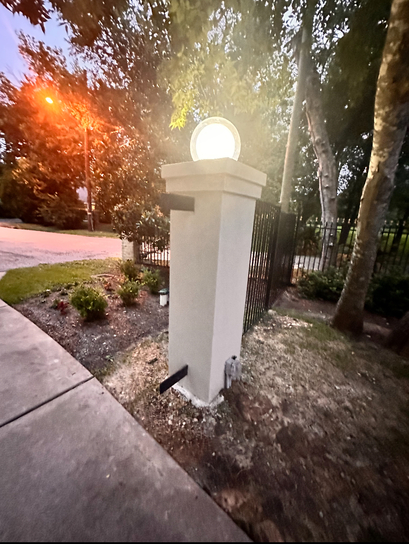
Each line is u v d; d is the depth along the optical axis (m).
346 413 1.96
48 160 15.25
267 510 1.28
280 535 1.18
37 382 2.11
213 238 1.60
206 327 1.79
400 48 2.38
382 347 3.01
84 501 1.25
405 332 2.89
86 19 3.94
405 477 1.48
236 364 2.07
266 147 6.09
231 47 3.52
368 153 9.73
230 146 1.70
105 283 5.02
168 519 1.20
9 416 1.74
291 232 5.38
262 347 2.91
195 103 4.29
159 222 5.57
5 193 17.11
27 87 13.29
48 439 1.58
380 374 2.49
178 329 1.97
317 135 6.27
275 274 4.32
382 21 4.27
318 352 2.86
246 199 1.83
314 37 5.13
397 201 9.08
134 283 4.45
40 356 2.48
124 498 1.28
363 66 5.07
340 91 6.80
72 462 1.44
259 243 3.06
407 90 2.45
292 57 5.02
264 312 3.95
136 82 5.11
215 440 1.67
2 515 1.18
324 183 6.48
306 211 11.52
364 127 8.30
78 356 2.59
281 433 1.75
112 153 5.87
